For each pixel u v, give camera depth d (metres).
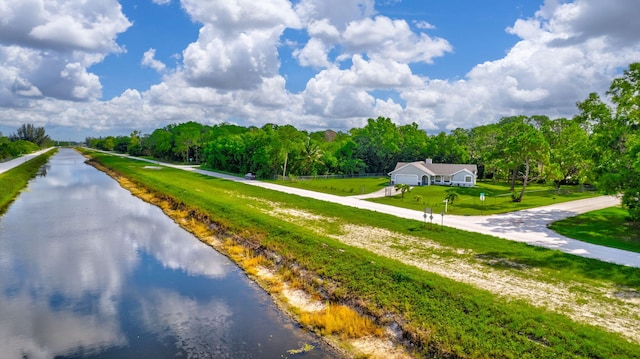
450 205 45.03
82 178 78.62
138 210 45.00
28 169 85.00
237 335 16.77
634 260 23.81
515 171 59.69
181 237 33.31
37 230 34.53
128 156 165.62
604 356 13.32
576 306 17.45
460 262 23.38
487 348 14.46
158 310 19.14
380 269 21.44
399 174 72.81
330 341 16.31
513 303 17.45
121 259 26.97
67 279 23.11
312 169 86.50
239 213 36.69
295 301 20.20
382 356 15.18
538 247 26.00
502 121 112.44
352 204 45.41
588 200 48.97
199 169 98.19
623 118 37.50
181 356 15.16
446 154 90.00
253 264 25.64
